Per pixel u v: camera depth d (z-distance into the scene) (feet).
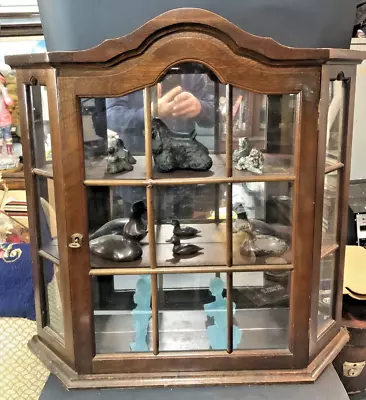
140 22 3.03
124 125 2.98
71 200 2.98
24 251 4.25
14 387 3.87
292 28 3.14
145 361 3.23
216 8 3.02
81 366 3.23
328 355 3.47
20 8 4.56
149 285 3.20
